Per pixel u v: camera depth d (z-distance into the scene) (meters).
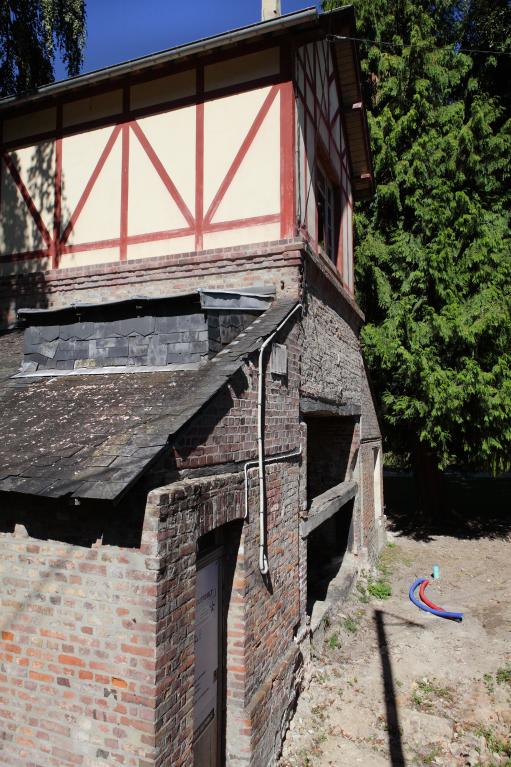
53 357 5.42
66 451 3.33
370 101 15.08
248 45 6.54
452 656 7.16
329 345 7.77
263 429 5.00
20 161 7.76
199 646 4.15
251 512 4.64
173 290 6.63
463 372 11.95
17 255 7.66
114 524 3.10
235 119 6.56
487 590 9.91
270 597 5.14
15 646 3.36
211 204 6.59
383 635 7.81
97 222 7.18
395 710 5.82
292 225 6.21
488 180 13.35
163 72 6.93
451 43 15.10
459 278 12.55
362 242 13.59
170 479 3.35
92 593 3.13
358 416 10.02
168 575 3.09
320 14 7.36
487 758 5.07
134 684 2.98
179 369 4.64
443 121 13.55
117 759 3.01
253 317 5.63
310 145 7.10
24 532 3.39
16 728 3.32
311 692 6.05
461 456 14.27
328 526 10.12
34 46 11.16
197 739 4.07
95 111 7.30
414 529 15.05
